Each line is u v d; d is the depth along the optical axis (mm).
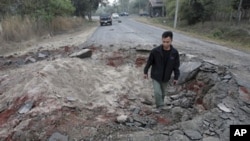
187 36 18234
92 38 15742
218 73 6699
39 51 11445
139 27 26922
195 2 27250
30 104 5012
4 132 4234
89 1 41844
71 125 4324
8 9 18078
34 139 3943
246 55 10320
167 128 4238
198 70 7043
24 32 15438
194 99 6293
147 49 10422
